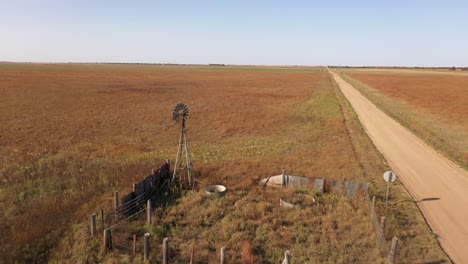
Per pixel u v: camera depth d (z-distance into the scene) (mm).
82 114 40312
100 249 11766
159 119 38000
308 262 11258
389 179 15305
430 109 44594
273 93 66938
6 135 29125
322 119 38188
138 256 11469
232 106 48594
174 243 12414
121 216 13820
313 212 14789
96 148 25375
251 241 12555
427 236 12750
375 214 13453
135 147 25766
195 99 56312
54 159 22125
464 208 15336
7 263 11062
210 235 13016
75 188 17219
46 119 36719
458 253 11789
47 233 12906
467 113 41125
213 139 29297
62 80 90625
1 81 81688
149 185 16359
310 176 19250
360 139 28250
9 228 13328
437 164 21750
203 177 19000
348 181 17906
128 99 54656
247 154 24250
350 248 12047
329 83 94375
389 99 56031
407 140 28250
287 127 34062
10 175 19047
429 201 16031
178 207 15219
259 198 16250
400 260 11234
